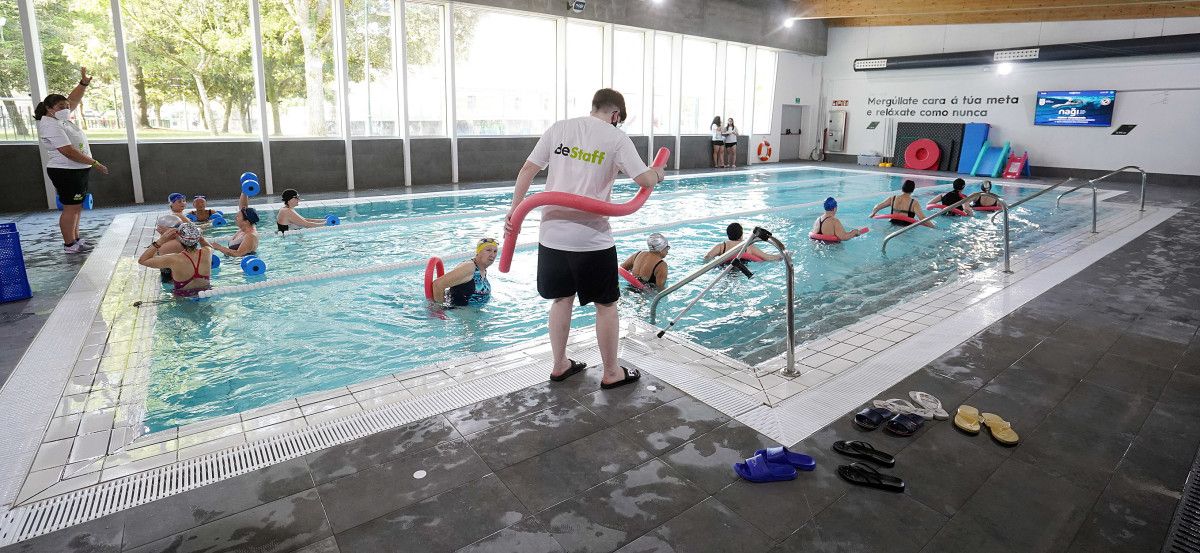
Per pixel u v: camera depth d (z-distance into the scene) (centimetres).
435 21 1189
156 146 946
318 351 377
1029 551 191
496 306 466
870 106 1875
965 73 1656
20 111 838
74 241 600
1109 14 1403
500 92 1327
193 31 966
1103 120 1444
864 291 527
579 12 1330
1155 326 397
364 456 236
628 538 194
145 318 415
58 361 335
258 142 1038
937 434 261
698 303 487
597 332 290
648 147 1605
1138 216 881
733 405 284
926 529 200
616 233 764
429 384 299
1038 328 394
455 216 863
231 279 514
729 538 194
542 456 238
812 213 956
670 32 1527
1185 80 1330
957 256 651
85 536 189
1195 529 202
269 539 189
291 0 1031
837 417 274
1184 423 273
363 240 692
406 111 1182
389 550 186
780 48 1816
